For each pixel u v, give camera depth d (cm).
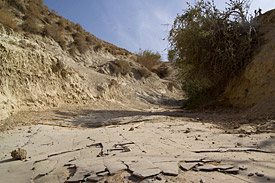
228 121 752
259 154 337
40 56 1248
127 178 251
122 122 880
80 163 319
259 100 929
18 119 873
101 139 500
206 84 1318
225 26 1097
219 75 1202
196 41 1169
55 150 446
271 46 976
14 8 1917
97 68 2372
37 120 905
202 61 1199
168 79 3497
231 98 1177
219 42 1123
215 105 1258
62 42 2181
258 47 1058
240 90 1102
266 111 795
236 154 339
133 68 2961
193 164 288
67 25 2575
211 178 240
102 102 1764
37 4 2325
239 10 1170
